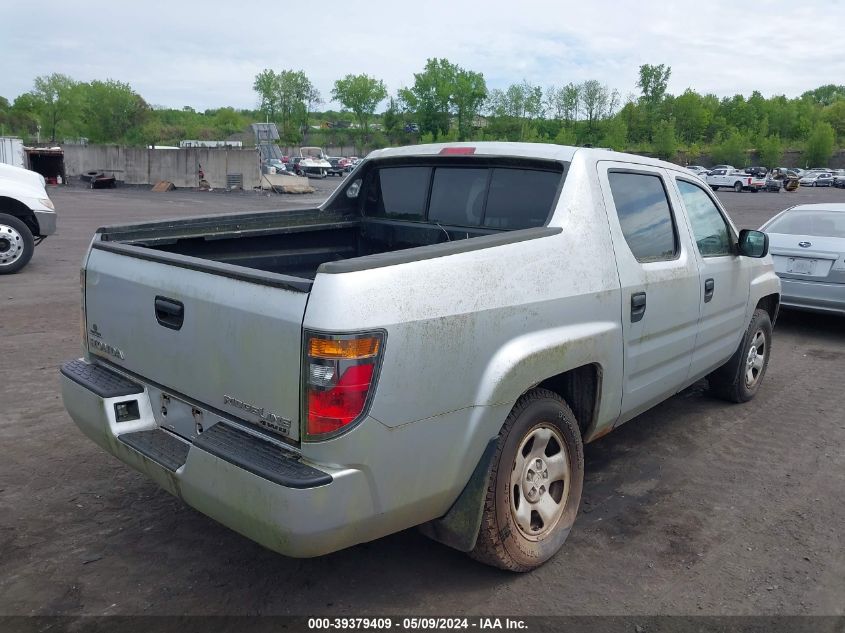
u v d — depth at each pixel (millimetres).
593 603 3213
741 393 5879
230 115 149250
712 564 3562
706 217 4852
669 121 108562
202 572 3385
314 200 31266
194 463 2801
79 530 3738
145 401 3355
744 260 5242
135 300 3270
